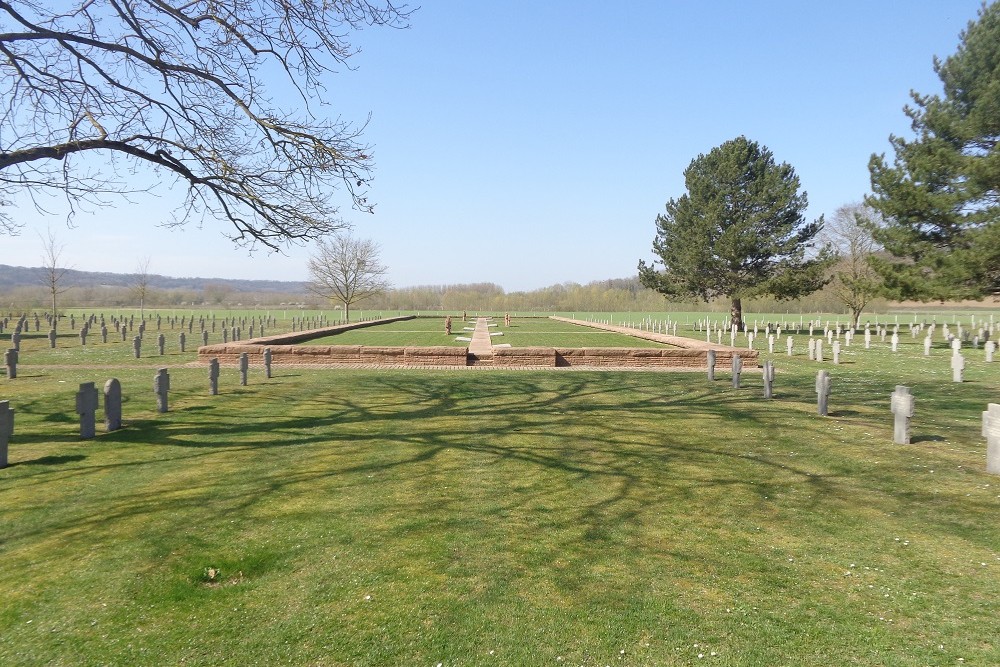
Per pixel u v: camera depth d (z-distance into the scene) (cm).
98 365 1936
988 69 2520
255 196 980
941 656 333
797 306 8125
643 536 507
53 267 4738
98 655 334
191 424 978
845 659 330
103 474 686
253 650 339
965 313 7800
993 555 471
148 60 909
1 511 561
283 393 1312
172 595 401
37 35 842
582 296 10481
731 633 356
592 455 783
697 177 4097
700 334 3953
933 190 2634
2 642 347
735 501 601
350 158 1002
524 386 1439
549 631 357
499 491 629
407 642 346
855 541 499
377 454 784
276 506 577
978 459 764
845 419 1034
